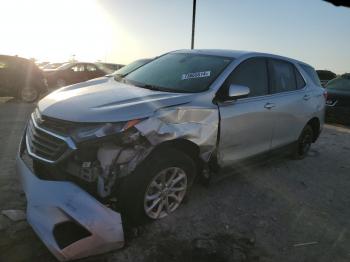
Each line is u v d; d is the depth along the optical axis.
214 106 4.02
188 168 3.78
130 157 3.25
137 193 3.34
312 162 6.53
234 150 4.45
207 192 4.61
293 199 4.75
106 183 3.17
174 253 3.27
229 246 3.45
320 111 6.47
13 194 4.09
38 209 3.05
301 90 5.92
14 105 11.67
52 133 3.23
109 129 3.14
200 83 4.20
